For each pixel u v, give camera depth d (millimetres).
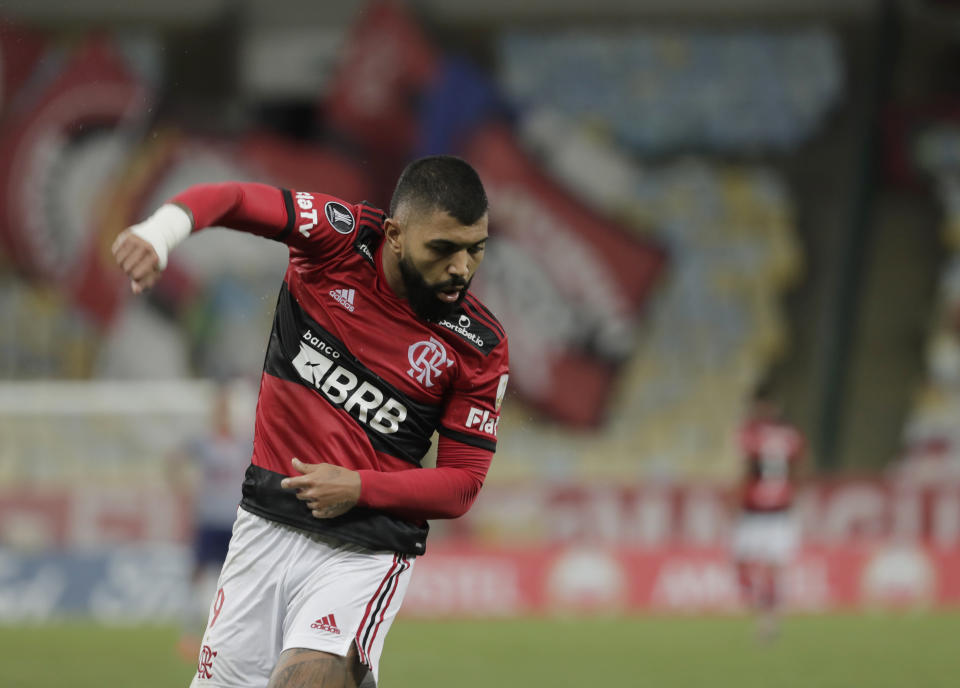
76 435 49188
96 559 41156
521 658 30984
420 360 11336
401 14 64125
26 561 40812
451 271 10672
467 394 11641
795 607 45125
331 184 63125
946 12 65312
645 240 64500
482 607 43719
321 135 63500
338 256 11086
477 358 11484
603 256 64188
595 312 63562
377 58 63719
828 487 48219
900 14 65500
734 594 44750
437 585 43625
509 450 61156
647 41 66438
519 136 64750
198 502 31484
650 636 36281
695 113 66000
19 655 30594
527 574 44062
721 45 66562
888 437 62938
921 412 63062
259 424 11688
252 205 10562
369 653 11391
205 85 63438
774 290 64500
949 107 65312
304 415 11352
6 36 60562
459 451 11773
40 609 40594
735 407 62875
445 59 64062
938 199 64938
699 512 47438
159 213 9844
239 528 11656
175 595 41094
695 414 62594
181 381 59594
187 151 62031
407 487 11148
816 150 65750
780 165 65688
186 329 59875
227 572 11703
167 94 62781
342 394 11305
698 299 64250
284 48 63750
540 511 47469
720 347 63688
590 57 66062
